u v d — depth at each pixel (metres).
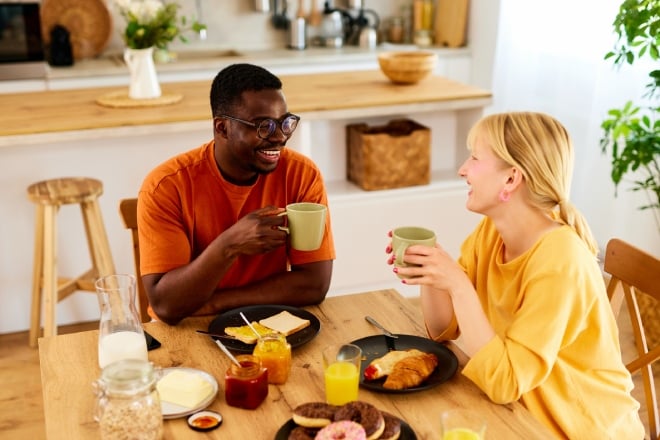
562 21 3.91
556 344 1.41
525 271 1.52
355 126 3.32
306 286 1.83
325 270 1.86
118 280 1.45
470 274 1.77
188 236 1.86
